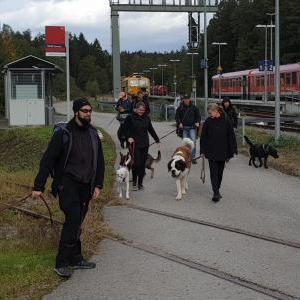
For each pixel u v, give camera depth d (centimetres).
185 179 1220
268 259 759
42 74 3222
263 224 955
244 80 6131
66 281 670
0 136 3025
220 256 772
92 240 836
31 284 651
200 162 1702
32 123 3259
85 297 618
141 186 1284
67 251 685
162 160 1784
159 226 948
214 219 995
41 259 742
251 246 823
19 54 7700
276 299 614
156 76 13638
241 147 2102
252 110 4959
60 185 686
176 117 1648
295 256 773
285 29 8962
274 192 1255
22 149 2667
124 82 6419
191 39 5891
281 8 9056
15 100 3238
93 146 698
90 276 688
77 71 16050
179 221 985
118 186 1217
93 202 1109
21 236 920
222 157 1130
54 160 681
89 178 694
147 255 777
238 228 927
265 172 1564
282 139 2116
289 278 682
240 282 665
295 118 3975
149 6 5775
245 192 1255
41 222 998
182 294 626
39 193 674
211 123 1134
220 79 6988
